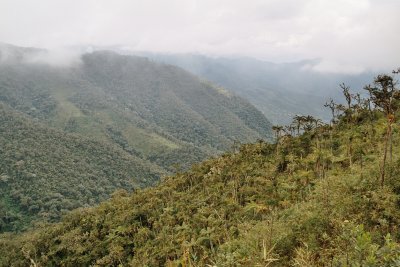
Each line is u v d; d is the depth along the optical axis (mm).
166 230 44719
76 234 58875
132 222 54906
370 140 35031
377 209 13445
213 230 31891
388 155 20281
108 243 52125
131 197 69750
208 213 42250
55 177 164625
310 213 14789
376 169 17141
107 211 65188
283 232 13766
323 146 44938
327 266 9609
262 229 15039
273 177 43188
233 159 60594
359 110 50219
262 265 9273
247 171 51250
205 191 53281
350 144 37625
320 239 12688
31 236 67812
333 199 15625
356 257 7812
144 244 45750
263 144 62156
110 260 46219
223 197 44906
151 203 56812
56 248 57281
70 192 155375
